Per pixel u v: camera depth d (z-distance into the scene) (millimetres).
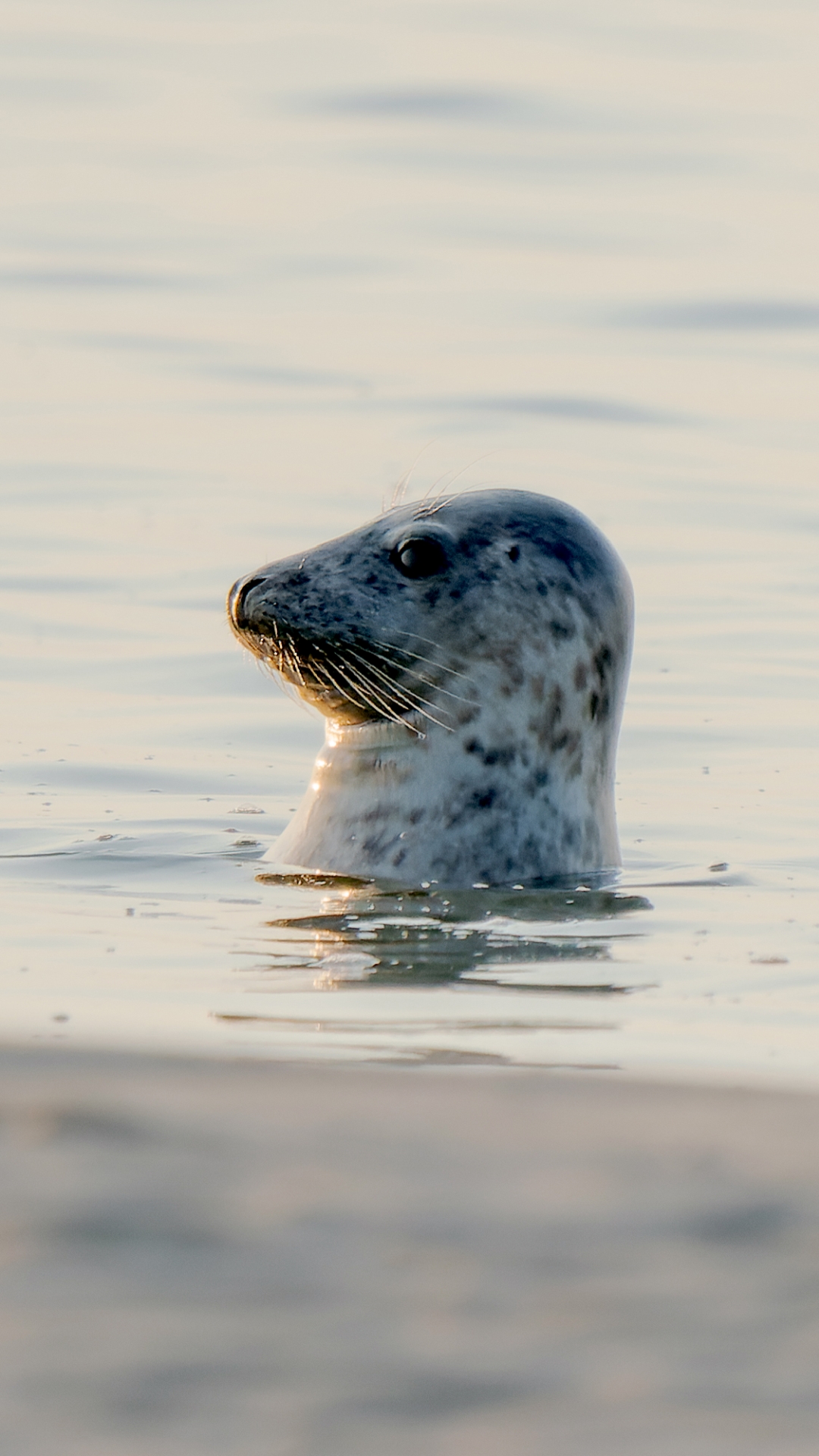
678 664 42781
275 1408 9766
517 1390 9984
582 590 29016
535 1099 16016
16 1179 13109
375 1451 9297
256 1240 12047
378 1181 13297
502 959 23953
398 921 25828
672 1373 10180
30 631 44219
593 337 76812
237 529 52438
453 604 28344
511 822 28531
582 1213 12656
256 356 73312
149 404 66562
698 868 29578
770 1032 20594
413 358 73188
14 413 65125
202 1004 21438
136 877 28297
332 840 29156
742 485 57781
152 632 44438
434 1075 16906
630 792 34594
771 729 38531
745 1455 9320
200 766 35781
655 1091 16484
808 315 80312
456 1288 11297
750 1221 12516
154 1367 10195
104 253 89625
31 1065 16422
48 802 33062
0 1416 9664
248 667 42281
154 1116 14828
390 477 57719
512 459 60031
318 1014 21016
